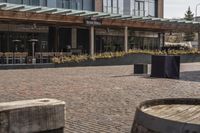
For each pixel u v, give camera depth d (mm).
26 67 27359
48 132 4160
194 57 41219
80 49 38094
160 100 4074
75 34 39219
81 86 15078
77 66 30359
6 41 33656
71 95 12359
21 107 3941
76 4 38812
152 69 19844
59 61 29297
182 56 39812
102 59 32312
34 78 18734
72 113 9125
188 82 17141
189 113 3605
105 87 14773
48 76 20109
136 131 3500
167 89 14312
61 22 32062
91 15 33250
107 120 8305
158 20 38094
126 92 13273
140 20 37562
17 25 34156
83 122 8086
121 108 9891
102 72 23609
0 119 3812
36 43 35625
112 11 42438
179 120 3285
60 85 15406
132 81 17422
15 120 3904
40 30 35812
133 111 9445
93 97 11922
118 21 35812
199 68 28688
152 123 3291
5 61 28516
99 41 41094
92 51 33250
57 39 37031
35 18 29797
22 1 34219
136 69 22188
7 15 28266
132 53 34969
